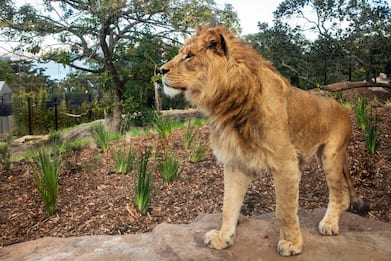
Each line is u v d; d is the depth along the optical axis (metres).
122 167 6.78
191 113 15.05
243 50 3.34
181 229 4.20
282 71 13.84
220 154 3.57
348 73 14.83
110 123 16.05
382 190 5.36
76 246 4.08
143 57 15.69
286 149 3.36
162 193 5.90
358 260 3.45
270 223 4.27
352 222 4.32
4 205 6.02
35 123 23.09
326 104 3.95
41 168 6.11
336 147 4.01
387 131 7.05
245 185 3.79
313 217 4.48
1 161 7.90
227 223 3.76
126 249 3.90
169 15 14.34
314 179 5.81
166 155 6.61
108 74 15.27
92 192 6.14
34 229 5.29
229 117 3.35
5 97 37.84
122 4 13.64
